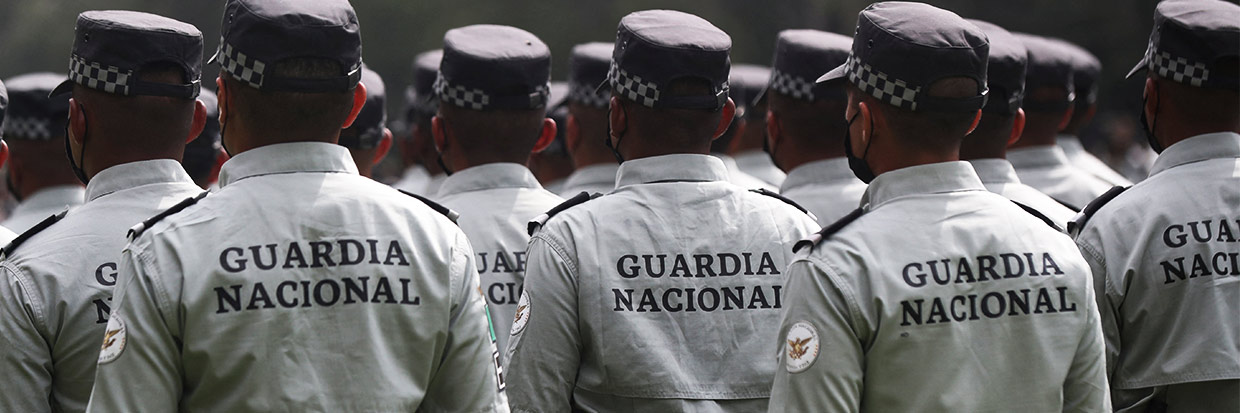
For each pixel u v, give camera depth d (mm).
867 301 9734
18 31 90750
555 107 20328
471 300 9961
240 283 9320
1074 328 10008
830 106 15617
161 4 85562
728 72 12117
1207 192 11758
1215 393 11547
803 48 15727
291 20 9602
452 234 10039
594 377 11695
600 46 17000
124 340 9188
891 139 10281
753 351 11711
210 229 9484
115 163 11102
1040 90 17844
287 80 9625
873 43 10211
